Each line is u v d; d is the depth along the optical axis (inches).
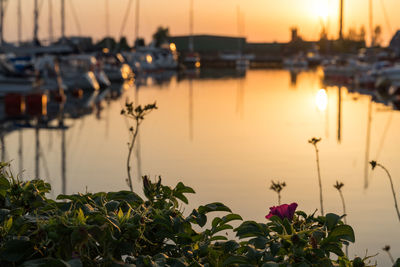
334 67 2343.8
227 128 814.5
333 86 1942.7
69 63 1678.2
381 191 397.7
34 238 77.4
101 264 77.1
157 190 101.7
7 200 99.3
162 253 85.9
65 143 663.1
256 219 314.0
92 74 1720.0
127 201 99.9
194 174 466.3
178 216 94.7
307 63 5073.8
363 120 909.8
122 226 82.0
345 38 3218.5
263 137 717.9
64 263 68.9
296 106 1166.3
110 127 827.4
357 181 436.5
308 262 77.2
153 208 97.0
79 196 94.3
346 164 517.3
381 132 762.2
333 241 83.9
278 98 1375.5
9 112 1076.5
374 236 287.1
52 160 537.3
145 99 1359.5
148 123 874.1
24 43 1835.6
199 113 1029.2
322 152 593.0
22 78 1247.5
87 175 461.4
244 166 506.3
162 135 739.4
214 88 1807.3
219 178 448.1
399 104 1208.2
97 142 673.6
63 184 422.9
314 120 916.0
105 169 490.6
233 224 291.4
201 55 5029.5
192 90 1704.0
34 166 501.0
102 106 1194.0
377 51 2119.8
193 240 91.2
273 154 579.8
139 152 592.7
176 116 978.1
